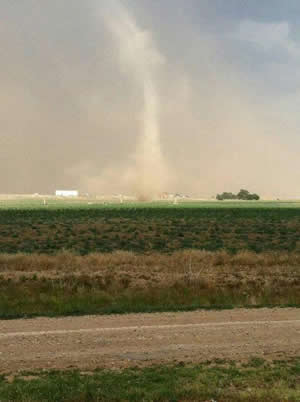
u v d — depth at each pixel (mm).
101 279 23688
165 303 18000
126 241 51500
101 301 18000
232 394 8758
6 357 10867
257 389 9078
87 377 9523
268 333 13172
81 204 164625
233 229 64500
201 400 8586
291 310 16422
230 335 12906
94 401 8438
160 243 49594
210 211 105250
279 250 44906
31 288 20844
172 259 30875
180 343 12078
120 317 15148
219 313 15828
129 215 90812
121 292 20188
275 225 71000
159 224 70938
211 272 26859
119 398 8500
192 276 24234
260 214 95562
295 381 9555
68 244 48688
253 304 17609
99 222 73812
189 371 9914
